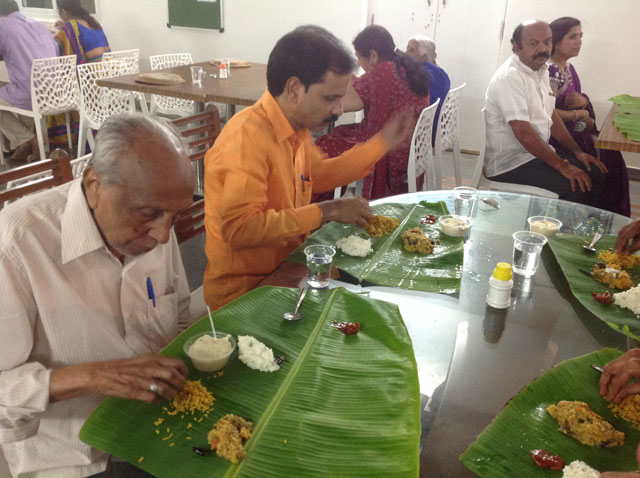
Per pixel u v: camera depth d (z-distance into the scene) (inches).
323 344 47.0
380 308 51.6
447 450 37.9
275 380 42.8
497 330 52.0
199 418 38.9
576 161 145.1
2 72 275.4
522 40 138.9
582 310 56.4
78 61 211.0
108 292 48.4
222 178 66.5
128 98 189.0
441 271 62.2
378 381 42.6
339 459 35.7
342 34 229.8
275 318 50.4
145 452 35.9
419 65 139.9
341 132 152.9
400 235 70.5
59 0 209.9
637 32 195.9
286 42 63.2
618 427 40.4
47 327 45.6
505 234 74.2
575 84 172.2
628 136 118.8
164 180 39.3
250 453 36.0
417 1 220.1
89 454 48.3
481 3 212.8
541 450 37.4
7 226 43.5
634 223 68.2
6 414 41.5
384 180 145.0
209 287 72.9
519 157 144.3
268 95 67.2
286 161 70.1
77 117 224.2
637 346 50.7
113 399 39.9
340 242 66.2
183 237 88.2
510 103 138.6
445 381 44.7
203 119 98.9
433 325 52.2
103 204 40.9
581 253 67.7
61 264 45.5
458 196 78.5
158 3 251.8
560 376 44.3
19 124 203.6
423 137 142.4
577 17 201.6
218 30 246.8
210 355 43.3
